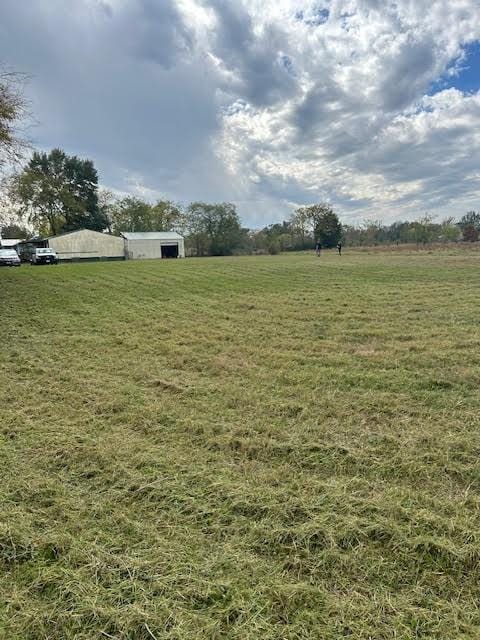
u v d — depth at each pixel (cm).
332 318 830
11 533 223
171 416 380
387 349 595
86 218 5075
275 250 5653
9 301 1112
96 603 179
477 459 287
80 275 1762
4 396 441
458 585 185
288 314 884
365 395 416
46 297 1181
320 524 224
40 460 305
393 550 205
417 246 4362
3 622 171
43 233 5028
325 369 510
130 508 247
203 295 1191
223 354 599
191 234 5828
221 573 194
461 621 167
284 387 452
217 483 268
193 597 181
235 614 173
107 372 527
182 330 762
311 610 174
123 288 1362
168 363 563
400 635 161
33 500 257
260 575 193
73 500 255
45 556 209
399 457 293
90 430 357
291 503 244
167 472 285
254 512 239
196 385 466
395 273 1619
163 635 164
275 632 164
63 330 784
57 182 4669
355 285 1310
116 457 307
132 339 702
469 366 495
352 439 326
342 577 191
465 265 1941
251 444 320
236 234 5838
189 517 237
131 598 182
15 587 190
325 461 293
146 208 6178
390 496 248
